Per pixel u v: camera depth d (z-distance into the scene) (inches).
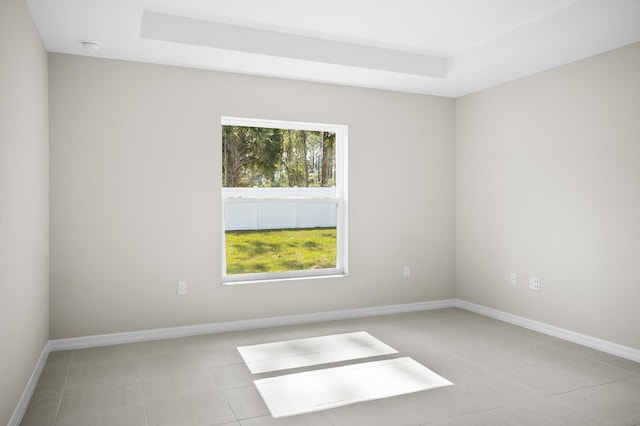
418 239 201.8
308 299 182.2
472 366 132.6
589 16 123.3
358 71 165.6
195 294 164.2
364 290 192.2
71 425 97.7
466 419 100.3
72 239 147.8
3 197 85.5
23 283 104.3
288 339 158.4
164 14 134.6
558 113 160.4
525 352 145.1
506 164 181.9
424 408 105.7
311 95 180.1
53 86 144.4
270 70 165.0
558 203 160.9
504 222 183.3
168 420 100.3
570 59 152.8
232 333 166.1
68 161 146.6
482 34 151.0
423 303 203.2
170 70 159.3
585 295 152.2
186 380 122.2
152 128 157.0
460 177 206.2
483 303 194.5
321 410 104.7
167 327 160.6
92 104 149.3
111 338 152.8
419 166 201.2
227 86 167.2
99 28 124.6
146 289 157.3
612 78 142.9
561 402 109.0
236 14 135.8
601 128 146.2
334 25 144.0
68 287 147.5
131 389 116.3
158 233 158.6
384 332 167.5
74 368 130.6
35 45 120.0
